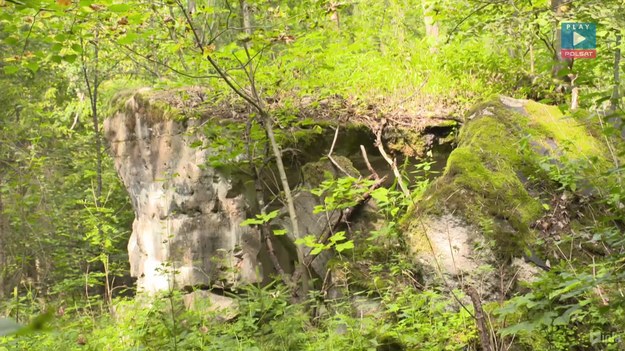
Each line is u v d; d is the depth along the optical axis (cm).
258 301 522
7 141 1043
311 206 698
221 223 702
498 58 833
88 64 1262
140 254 795
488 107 646
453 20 811
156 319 556
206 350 482
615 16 608
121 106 820
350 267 602
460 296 525
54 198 1074
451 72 834
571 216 554
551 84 758
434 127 755
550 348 432
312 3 593
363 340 471
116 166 852
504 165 584
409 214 574
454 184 561
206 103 732
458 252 543
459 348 464
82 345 551
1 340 522
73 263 1011
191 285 716
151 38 652
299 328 509
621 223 519
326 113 739
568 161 548
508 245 536
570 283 287
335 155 726
